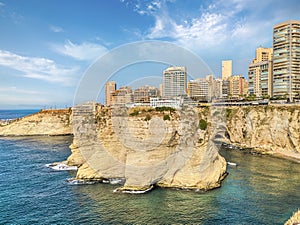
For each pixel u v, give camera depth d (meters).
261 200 30.44
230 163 52.50
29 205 28.75
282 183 37.78
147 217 25.27
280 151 67.06
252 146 75.50
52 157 59.56
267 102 92.25
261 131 75.00
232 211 27.02
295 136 64.56
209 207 28.02
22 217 25.70
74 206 28.22
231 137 86.56
